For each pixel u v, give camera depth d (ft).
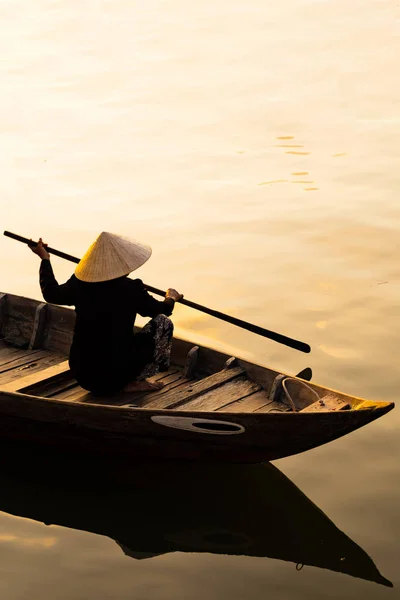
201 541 37.04
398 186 67.87
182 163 74.43
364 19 111.04
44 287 40.19
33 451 42.50
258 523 37.81
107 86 93.76
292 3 119.85
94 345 39.96
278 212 64.90
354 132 78.59
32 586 34.04
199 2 123.34
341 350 48.08
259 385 42.32
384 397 43.86
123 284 39.50
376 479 39.06
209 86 91.86
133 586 34.09
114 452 40.55
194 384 42.01
